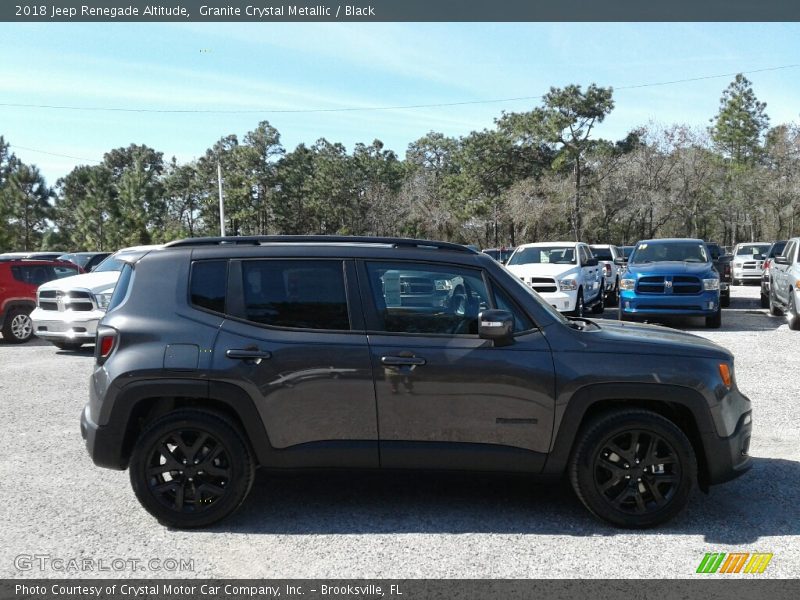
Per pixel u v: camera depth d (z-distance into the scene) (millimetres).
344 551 4090
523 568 3857
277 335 4488
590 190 59125
